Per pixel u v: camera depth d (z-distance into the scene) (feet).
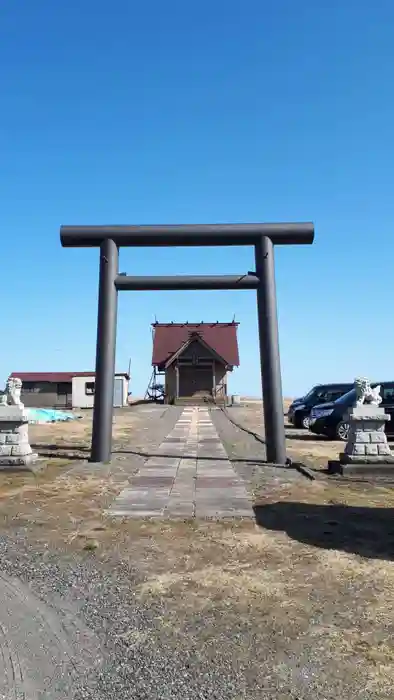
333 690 11.39
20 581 17.83
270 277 43.70
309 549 20.66
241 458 45.73
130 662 12.62
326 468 39.42
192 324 166.09
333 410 61.05
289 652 12.95
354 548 20.75
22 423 38.01
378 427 36.37
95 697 11.26
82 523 24.70
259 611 15.24
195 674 12.07
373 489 31.83
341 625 14.33
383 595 16.26
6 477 35.83
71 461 43.39
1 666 12.53
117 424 83.25
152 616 15.03
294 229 43.73
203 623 14.55
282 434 43.21
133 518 25.48
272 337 43.39
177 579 17.72
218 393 148.05
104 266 44.01
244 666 12.37
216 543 21.48
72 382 151.02
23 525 24.44
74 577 18.10
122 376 141.08
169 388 150.30
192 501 28.99
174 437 63.72
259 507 27.50
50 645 13.51
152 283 44.09
